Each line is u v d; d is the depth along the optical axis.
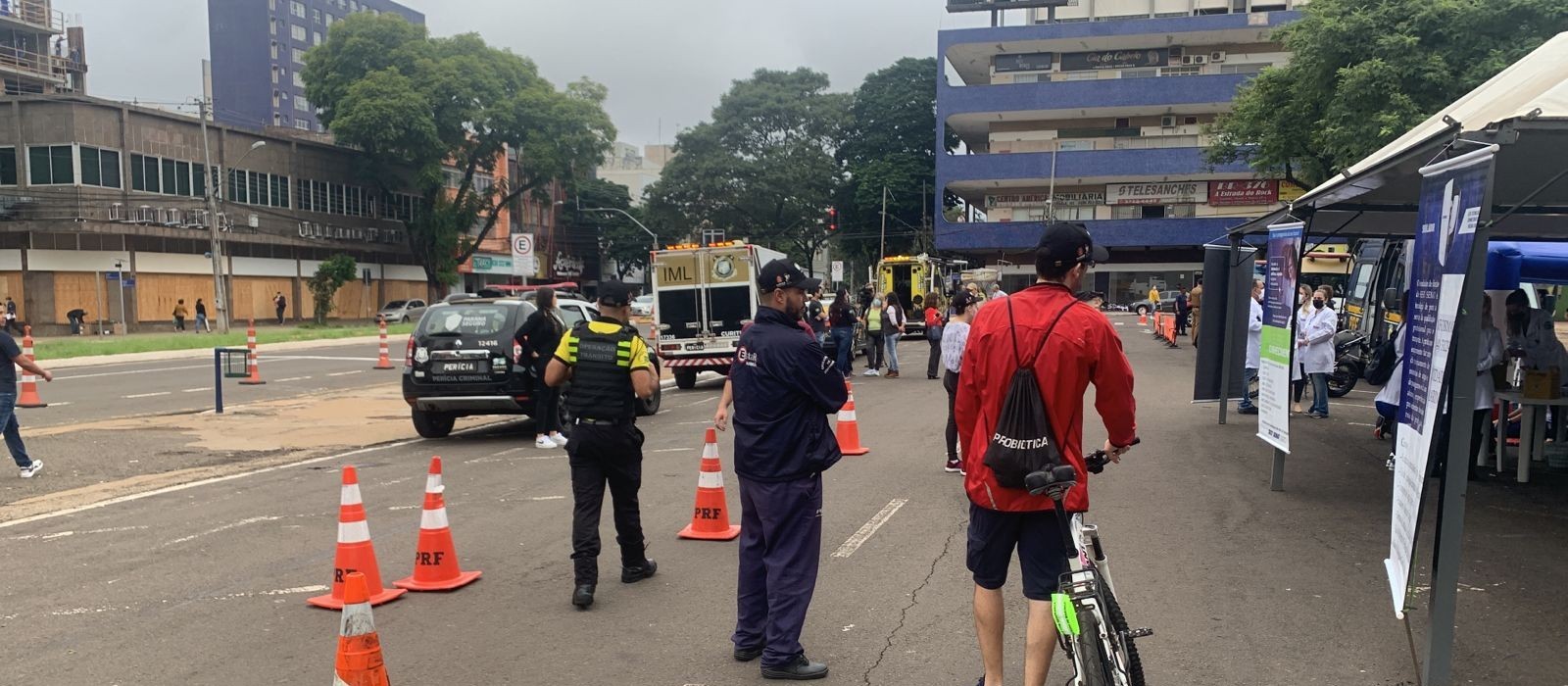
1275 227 9.04
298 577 6.45
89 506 8.66
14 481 9.88
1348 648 5.01
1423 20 19.14
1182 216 57.31
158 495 9.13
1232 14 56.53
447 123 51.38
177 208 45.00
